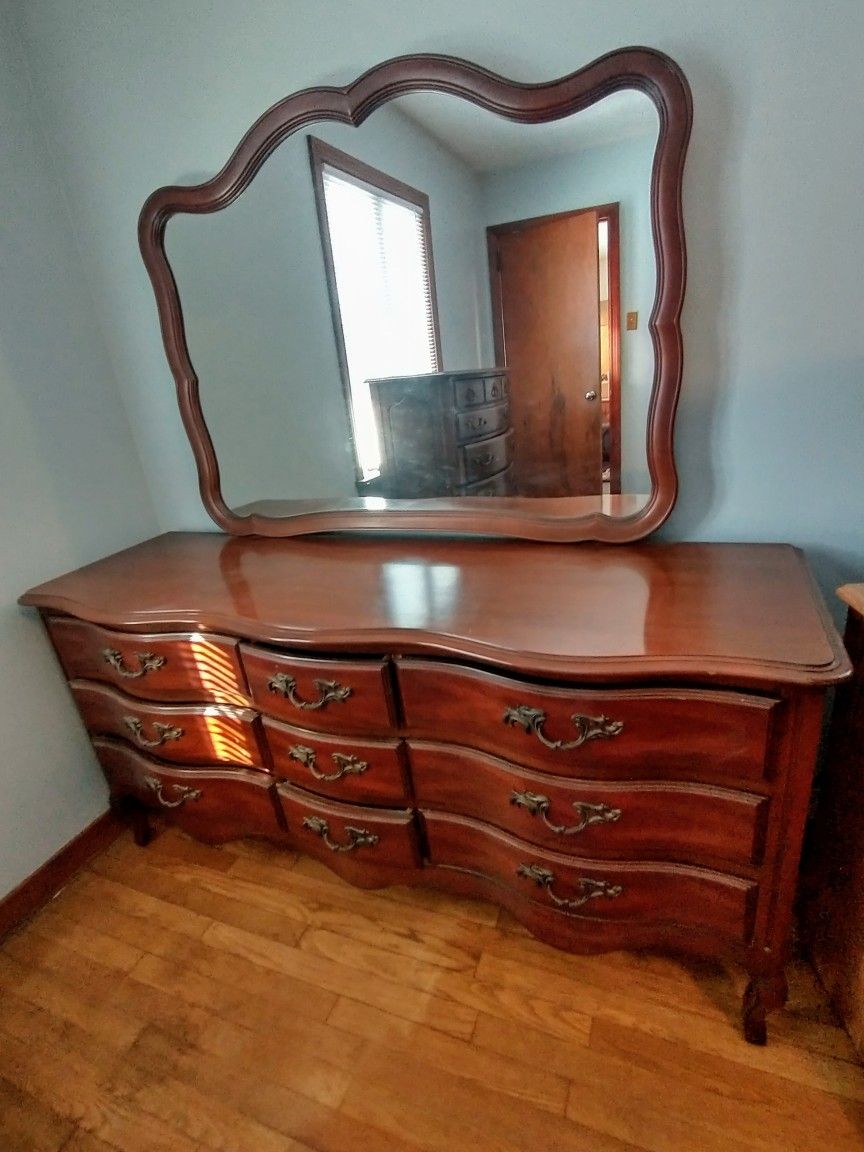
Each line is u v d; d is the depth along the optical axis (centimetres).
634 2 96
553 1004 115
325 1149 98
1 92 133
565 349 117
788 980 114
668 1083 101
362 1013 117
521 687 91
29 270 141
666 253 103
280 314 140
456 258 120
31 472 144
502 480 131
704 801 89
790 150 95
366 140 119
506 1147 96
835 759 107
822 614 89
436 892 143
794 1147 92
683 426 116
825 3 87
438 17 106
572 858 101
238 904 145
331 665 105
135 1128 103
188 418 153
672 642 85
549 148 107
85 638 137
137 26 126
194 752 133
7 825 144
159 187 138
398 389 135
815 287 100
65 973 132
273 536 158
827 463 109
